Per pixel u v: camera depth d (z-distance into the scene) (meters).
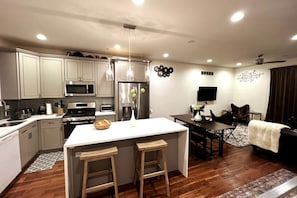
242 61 5.52
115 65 4.05
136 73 4.27
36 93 3.43
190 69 5.99
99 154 1.79
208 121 3.69
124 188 2.23
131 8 1.92
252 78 6.31
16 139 2.44
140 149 1.97
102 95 4.16
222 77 6.75
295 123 3.99
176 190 2.18
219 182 2.38
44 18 2.19
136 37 2.98
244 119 6.10
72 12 2.02
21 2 1.78
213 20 2.25
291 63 5.07
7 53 2.99
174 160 2.67
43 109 3.73
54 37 2.99
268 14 2.06
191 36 2.92
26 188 2.23
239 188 2.23
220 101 6.79
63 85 3.74
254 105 6.24
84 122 3.64
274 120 5.44
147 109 4.40
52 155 3.27
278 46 3.57
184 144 2.50
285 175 2.56
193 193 2.12
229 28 2.54
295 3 1.79
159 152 2.47
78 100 4.20
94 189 1.81
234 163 3.00
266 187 2.25
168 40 3.17
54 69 3.65
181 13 2.04
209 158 3.21
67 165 1.76
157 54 4.50
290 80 5.02
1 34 2.83
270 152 3.24
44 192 2.15
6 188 2.21
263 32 2.71
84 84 3.92
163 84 5.53
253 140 3.45
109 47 3.72
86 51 4.11
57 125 3.44
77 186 2.05
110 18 2.19
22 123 2.76
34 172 2.64
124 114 4.13
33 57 3.36
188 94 6.02
